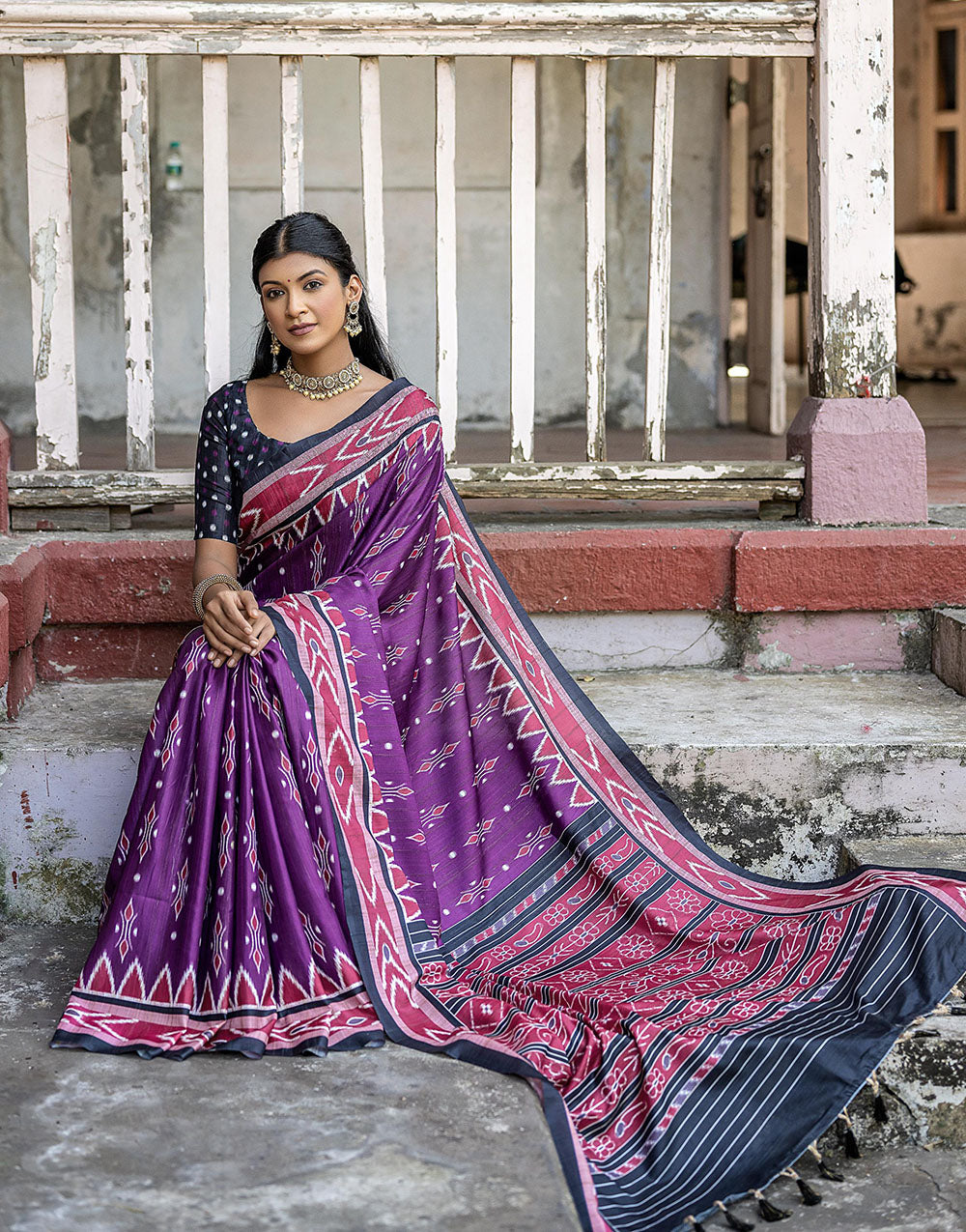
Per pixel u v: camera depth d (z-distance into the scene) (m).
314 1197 1.90
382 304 3.53
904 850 2.91
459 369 6.76
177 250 6.54
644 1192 2.12
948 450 5.60
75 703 3.25
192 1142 2.04
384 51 3.42
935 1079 2.37
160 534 3.49
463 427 6.79
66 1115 2.12
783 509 3.68
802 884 2.78
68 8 3.32
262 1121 2.10
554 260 6.70
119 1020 2.38
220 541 2.87
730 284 6.85
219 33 3.38
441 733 2.81
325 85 6.48
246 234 6.56
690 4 3.44
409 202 6.62
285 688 2.49
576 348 6.78
